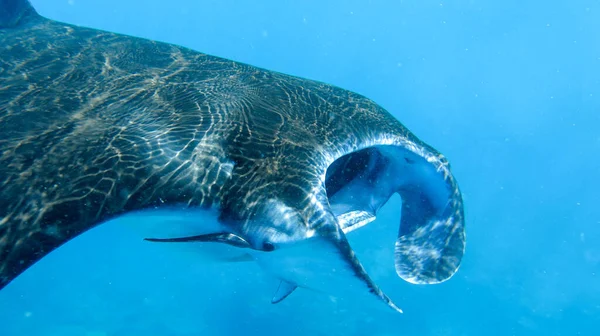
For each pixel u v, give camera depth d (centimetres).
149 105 289
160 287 1171
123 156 220
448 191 335
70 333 1034
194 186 213
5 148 229
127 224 257
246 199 218
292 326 1002
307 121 289
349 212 315
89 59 374
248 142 245
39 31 428
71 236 180
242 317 1038
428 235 343
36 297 1151
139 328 1038
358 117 318
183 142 234
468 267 1352
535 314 1163
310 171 236
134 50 405
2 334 1025
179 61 391
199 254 295
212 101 288
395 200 1578
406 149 314
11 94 304
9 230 176
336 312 1038
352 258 204
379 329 1005
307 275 234
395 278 1184
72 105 291
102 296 1150
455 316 1095
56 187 198
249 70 384
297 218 213
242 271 1190
